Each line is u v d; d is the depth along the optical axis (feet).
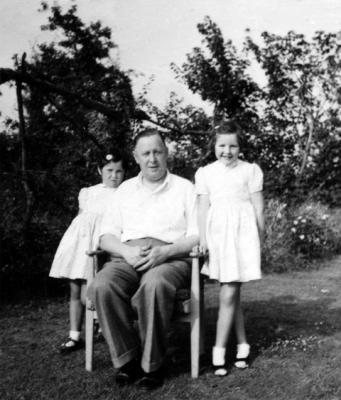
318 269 25.75
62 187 21.48
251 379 10.58
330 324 14.97
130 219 11.61
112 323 10.09
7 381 10.61
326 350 12.39
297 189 41.11
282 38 44.47
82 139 25.48
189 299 10.82
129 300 10.44
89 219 13.14
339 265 26.89
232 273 10.94
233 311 11.12
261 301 18.16
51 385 10.35
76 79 29.19
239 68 44.55
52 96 27.53
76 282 12.73
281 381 10.46
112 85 31.17
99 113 26.63
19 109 21.57
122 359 10.10
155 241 11.34
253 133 41.75
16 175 20.38
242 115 42.98
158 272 10.16
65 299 18.30
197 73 43.78
